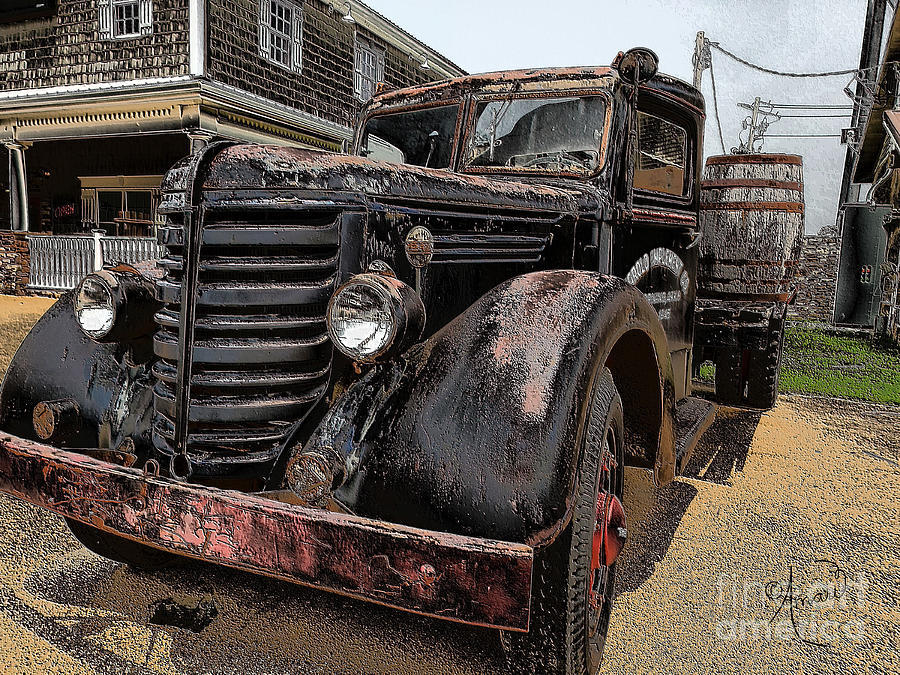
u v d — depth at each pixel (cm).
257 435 192
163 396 198
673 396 269
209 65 1129
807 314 1593
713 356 538
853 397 665
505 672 194
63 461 190
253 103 1184
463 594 157
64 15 1219
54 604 248
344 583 162
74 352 238
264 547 167
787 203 491
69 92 1184
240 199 188
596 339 191
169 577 273
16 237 1307
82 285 222
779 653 234
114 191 1499
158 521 177
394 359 192
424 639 241
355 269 196
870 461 453
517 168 315
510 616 156
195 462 189
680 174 376
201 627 240
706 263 507
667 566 297
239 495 170
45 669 210
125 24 1192
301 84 1338
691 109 358
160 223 203
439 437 175
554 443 169
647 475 418
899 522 348
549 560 184
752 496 382
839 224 1756
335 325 183
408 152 363
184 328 187
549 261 281
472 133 337
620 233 311
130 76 1178
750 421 559
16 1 1236
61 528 312
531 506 164
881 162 1379
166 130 1137
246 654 226
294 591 269
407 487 173
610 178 299
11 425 236
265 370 191
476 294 243
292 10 1301
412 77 1739
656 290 355
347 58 1466
